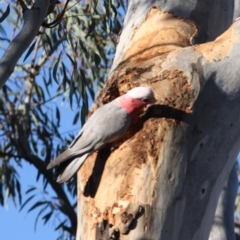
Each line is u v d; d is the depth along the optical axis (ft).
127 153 25.94
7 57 26.84
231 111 26.86
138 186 25.13
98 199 25.66
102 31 48.47
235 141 26.96
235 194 37.35
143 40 31.24
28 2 38.99
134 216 24.63
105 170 26.09
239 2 39.45
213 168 26.23
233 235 36.09
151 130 26.11
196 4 32.60
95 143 26.08
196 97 26.66
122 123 26.22
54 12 40.42
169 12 32.45
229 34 28.66
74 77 40.81
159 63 28.17
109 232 24.84
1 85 26.45
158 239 24.64
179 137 25.91
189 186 25.61
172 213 25.05
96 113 26.78
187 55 27.96
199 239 25.73
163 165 25.49
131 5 33.63
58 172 26.35
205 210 25.89
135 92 26.50
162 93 26.91
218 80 27.20
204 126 26.37
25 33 27.63
